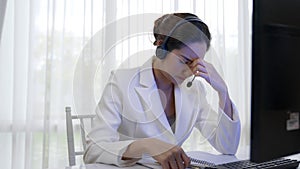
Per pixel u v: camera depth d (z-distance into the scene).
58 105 2.24
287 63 0.78
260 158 0.74
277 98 0.76
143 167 1.07
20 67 2.18
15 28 2.16
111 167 1.07
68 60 2.25
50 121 2.22
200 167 1.08
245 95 2.57
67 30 2.25
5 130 2.18
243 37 2.62
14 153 2.16
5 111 2.17
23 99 2.19
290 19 0.78
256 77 0.73
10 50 2.17
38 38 2.21
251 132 0.74
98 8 2.29
